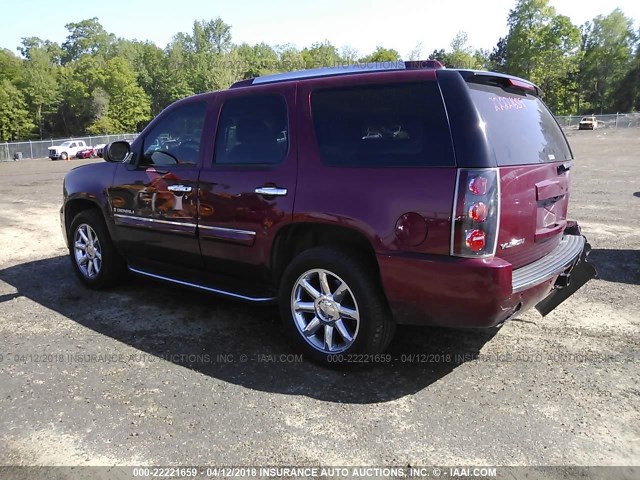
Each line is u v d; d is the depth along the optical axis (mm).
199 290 4352
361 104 3332
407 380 3375
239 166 3854
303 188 3453
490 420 2904
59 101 77625
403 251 3059
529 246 3357
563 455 2592
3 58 81688
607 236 7176
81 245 5379
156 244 4508
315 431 2830
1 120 69688
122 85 78562
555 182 3627
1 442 2760
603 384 3277
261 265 3785
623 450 2627
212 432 2826
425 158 3021
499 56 79625
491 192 2877
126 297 5086
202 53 93062
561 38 64438
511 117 3352
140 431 2842
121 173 4742
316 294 3525
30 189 16125
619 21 83812
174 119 4410
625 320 4293
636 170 15758
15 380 3420
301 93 3613
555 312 4508
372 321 3291
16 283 5609
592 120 58656
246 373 3490
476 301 2916
